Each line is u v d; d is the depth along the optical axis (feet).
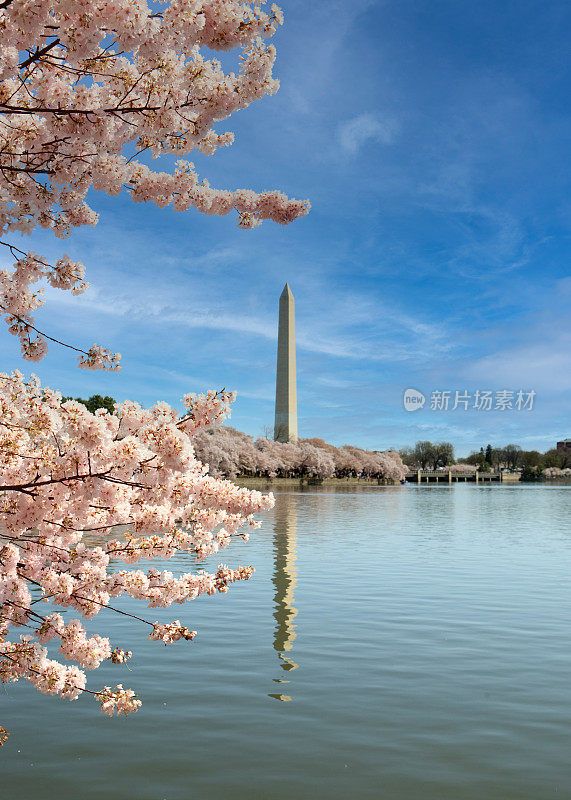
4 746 33.09
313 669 45.68
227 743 33.53
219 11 20.07
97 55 19.63
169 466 19.69
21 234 23.68
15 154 22.07
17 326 24.56
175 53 21.07
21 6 17.78
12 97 21.86
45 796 27.91
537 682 43.16
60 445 21.20
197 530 26.63
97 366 23.79
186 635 26.04
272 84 22.00
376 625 58.18
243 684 42.57
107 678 43.68
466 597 70.59
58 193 23.72
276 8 21.04
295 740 33.91
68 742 33.63
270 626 57.72
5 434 21.03
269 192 29.04
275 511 207.21
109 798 27.78
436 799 27.78
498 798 27.81
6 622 25.63
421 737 34.40
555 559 100.58
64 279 26.05
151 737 34.22
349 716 37.17
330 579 81.51
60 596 25.02
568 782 29.43
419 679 43.70
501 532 145.38
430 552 108.17
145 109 20.90
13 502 21.83
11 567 24.86
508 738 34.22
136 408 20.24
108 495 21.57
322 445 556.10
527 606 66.03
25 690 41.75
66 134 21.52
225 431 403.34
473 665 46.73
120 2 17.97
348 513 201.05
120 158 24.02
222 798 27.84
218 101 21.56
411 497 322.75
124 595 70.79
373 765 31.04
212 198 28.19
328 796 28.04
